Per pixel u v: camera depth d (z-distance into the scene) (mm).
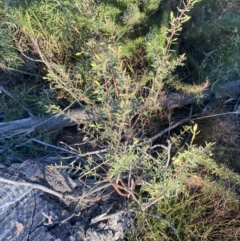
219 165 2318
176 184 1860
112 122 2021
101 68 1893
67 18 2520
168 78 2447
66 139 2568
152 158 2092
